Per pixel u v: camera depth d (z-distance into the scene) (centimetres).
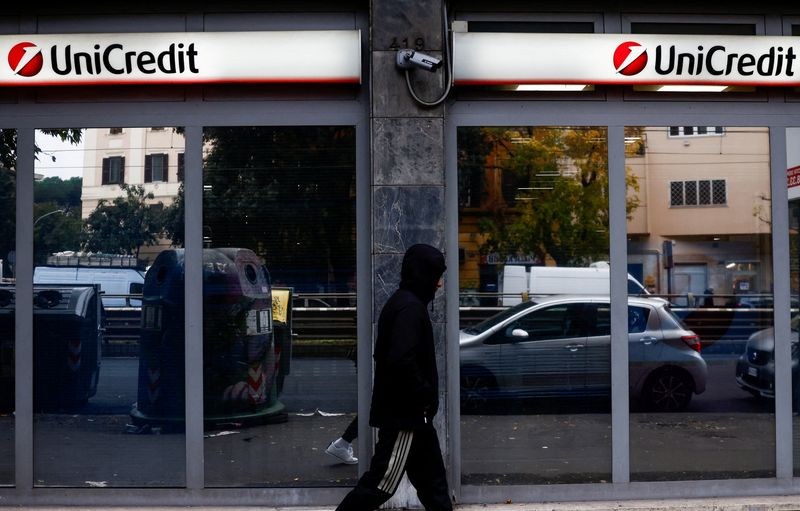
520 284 644
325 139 638
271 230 638
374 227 622
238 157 638
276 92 638
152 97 638
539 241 646
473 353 640
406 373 461
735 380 656
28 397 635
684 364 654
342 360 636
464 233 641
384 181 623
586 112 648
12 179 643
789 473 655
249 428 635
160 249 640
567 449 644
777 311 658
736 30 659
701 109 654
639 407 649
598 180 649
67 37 626
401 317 470
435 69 608
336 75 627
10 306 639
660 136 652
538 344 645
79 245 640
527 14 650
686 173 657
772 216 660
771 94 659
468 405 640
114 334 640
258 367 637
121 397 637
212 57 625
